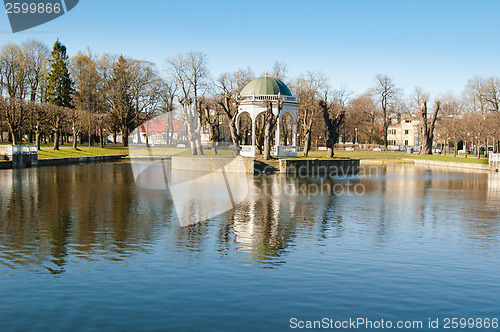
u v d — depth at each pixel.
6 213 20.97
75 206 23.00
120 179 37.53
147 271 12.16
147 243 15.25
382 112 104.25
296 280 11.55
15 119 57.66
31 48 72.38
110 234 16.56
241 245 15.21
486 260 13.80
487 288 11.19
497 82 80.00
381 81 98.62
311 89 87.44
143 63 63.09
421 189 34.56
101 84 76.69
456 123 80.94
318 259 13.61
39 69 73.50
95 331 8.57
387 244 15.74
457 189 34.72
